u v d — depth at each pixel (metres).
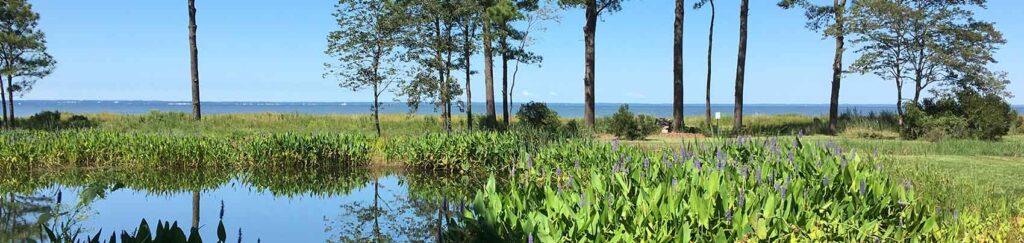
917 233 5.19
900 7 23.44
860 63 24.67
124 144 18.84
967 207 6.51
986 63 23.02
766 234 4.64
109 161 18.86
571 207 5.00
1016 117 27.14
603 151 12.04
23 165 17.86
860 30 24.56
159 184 16.08
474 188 14.12
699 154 8.88
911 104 23.39
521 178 11.80
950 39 23.77
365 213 11.61
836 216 5.21
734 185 5.80
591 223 4.59
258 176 17.50
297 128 29.23
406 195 13.85
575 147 13.09
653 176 6.86
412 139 19.11
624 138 23.45
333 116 35.78
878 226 5.23
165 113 33.78
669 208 4.91
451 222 4.92
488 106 28.89
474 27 25.70
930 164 10.70
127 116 34.41
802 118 35.75
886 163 9.16
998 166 12.17
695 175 6.10
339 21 23.08
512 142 16.83
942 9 23.50
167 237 3.64
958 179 8.78
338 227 10.43
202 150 18.89
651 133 25.56
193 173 17.95
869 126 26.41
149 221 11.09
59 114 33.78
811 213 5.11
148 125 30.16
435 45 23.75
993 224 5.81
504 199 5.18
